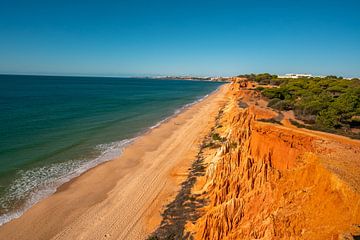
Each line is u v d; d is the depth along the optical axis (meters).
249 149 22.86
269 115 36.09
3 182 29.42
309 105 35.78
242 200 16.98
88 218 23.00
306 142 19.19
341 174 13.23
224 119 57.31
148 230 21.03
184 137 49.06
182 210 22.69
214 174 25.50
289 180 15.73
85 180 30.59
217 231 16.52
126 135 51.31
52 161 36.22
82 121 62.69
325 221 11.72
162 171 32.69
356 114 32.12
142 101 113.88
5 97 110.00
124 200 25.92
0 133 48.28
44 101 100.25
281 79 109.44
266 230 13.45
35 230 21.39
